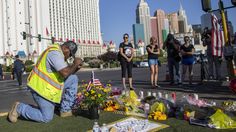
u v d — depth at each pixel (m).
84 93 6.09
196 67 27.89
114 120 5.54
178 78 11.25
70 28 119.00
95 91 5.90
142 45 116.12
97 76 24.80
